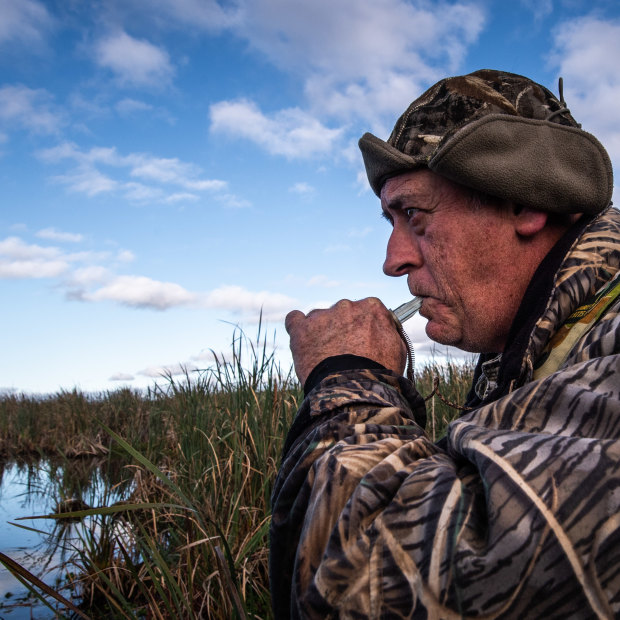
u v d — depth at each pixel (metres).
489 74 1.06
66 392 10.07
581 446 0.56
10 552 3.33
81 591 2.69
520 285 1.04
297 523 0.76
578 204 0.97
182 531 2.92
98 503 4.25
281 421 3.17
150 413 5.18
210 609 2.23
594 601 0.51
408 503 0.61
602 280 0.91
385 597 0.58
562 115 1.07
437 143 1.03
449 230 1.05
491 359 1.22
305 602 0.63
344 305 1.10
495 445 0.60
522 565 0.53
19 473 6.21
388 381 0.97
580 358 0.72
